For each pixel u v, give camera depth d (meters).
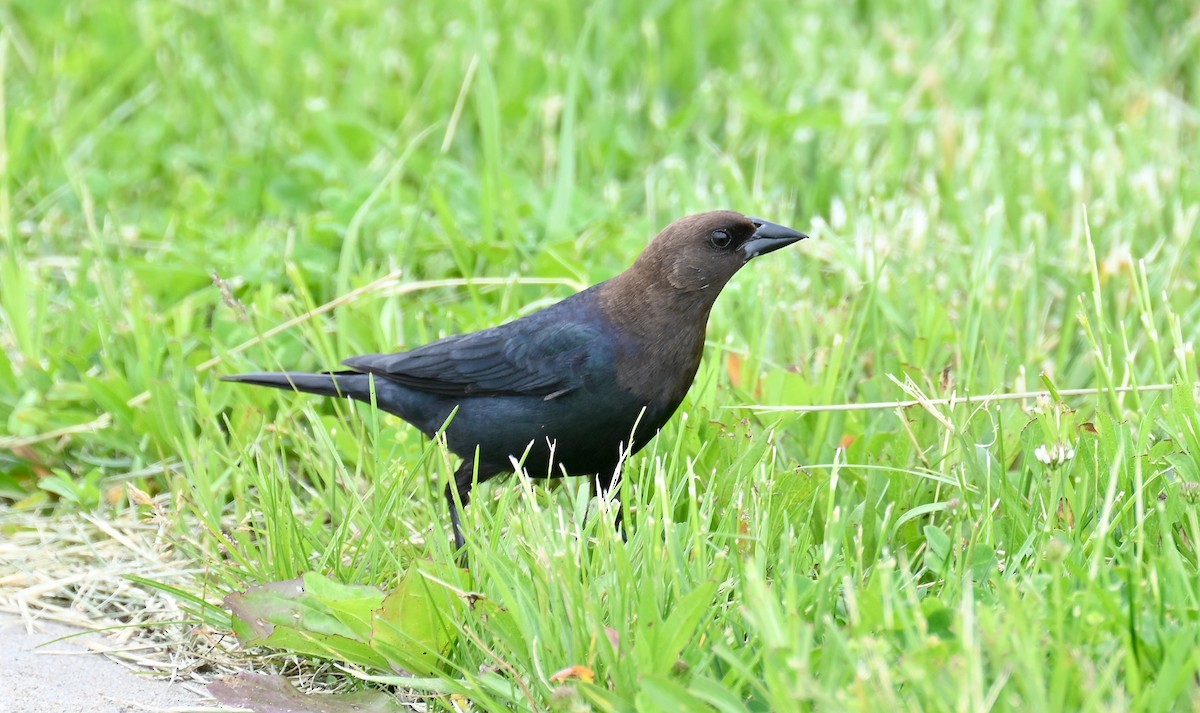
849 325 10.31
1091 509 7.63
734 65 16.12
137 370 10.27
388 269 11.55
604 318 8.36
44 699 7.26
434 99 15.04
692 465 7.73
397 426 9.60
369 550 7.87
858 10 17.00
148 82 15.66
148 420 9.80
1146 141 13.37
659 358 8.32
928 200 12.41
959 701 5.48
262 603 7.28
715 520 8.09
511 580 7.04
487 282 10.83
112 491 9.44
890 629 6.16
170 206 13.71
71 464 9.99
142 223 12.75
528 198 13.04
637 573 7.10
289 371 10.49
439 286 11.38
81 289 11.34
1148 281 10.94
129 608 8.31
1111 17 15.81
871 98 14.87
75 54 15.52
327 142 13.80
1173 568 6.51
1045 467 7.63
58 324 11.08
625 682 6.36
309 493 9.45
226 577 8.21
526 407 8.41
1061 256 11.75
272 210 13.13
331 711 7.03
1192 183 12.56
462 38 15.52
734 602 6.86
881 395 9.55
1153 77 15.22
